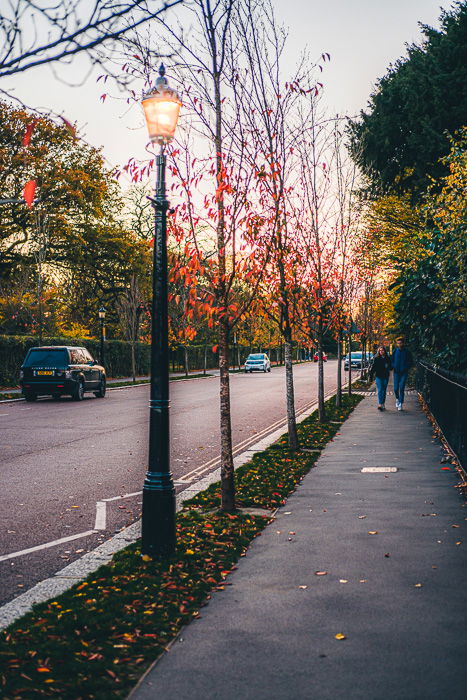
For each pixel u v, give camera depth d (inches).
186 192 294.4
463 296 566.6
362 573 212.1
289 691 137.8
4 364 1283.2
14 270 1505.9
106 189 1510.8
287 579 208.2
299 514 294.0
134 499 346.9
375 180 1092.5
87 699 136.3
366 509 299.4
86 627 174.1
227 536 259.0
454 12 1026.7
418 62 1021.8
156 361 243.8
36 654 158.1
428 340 692.7
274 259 336.2
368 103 1112.2
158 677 145.3
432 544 242.7
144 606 187.8
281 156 395.2
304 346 702.5
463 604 184.4
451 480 362.0
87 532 284.4
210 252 326.0
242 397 1113.4
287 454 472.1
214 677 144.7
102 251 1631.4
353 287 804.0
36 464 453.7
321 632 166.9
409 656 152.6
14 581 223.3
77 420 739.4
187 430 646.5
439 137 952.3
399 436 551.2
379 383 788.0
